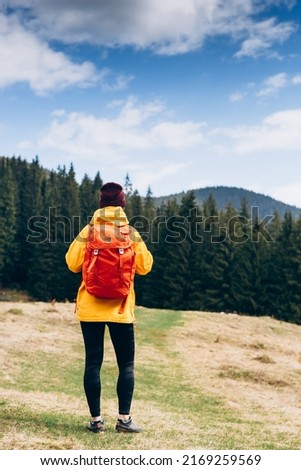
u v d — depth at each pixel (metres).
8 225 90.19
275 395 13.06
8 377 11.57
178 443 5.74
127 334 5.47
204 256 68.12
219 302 63.41
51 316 22.64
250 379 14.68
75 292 77.69
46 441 5.12
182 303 65.75
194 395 12.11
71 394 10.53
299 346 25.06
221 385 13.58
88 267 5.18
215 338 22.95
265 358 17.55
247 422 9.38
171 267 67.56
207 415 9.87
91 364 5.47
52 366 13.91
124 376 5.66
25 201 103.12
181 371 15.27
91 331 5.38
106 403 9.34
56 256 78.94
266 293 63.12
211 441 6.29
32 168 126.31
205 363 16.69
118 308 5.31
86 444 5.16
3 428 5.46
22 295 80.62
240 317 32.12
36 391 10.26
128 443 5.35
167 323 25.95
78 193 104.06
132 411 8.69
